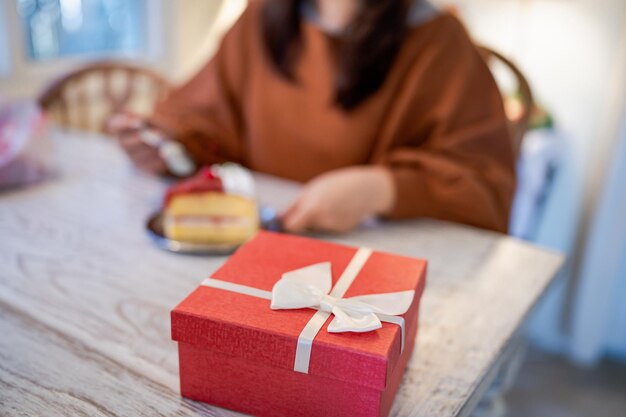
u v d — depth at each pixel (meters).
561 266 0.84
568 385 1.75
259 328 0.52
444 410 0.58
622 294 1.80
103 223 0.89
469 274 0.80
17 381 0.59
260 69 1.15
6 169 0.97
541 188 1.64
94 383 0.60
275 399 0.55
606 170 1.67
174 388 0.59
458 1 1.81
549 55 1.70
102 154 1.14
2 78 1.63
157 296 0.72
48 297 0.71
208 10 2.21
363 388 0.52
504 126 0.99
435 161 0.96
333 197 0.87
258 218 0.90
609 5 1.59
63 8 1.81
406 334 0.56
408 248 0.86
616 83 1.60
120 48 2.04
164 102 1.19
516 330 0.70
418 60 1.03
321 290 0.57
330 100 1.09
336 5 1.06
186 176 1.05
